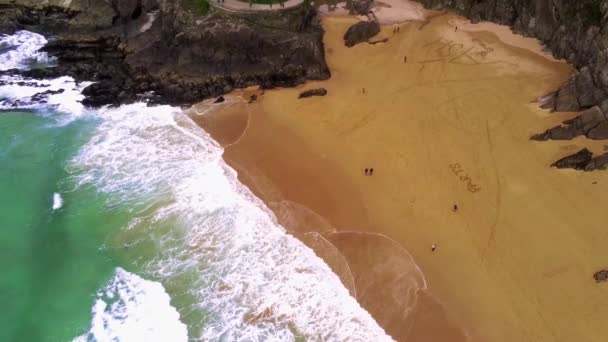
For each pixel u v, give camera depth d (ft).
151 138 145.18
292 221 123.03
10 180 132.77
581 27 157.38
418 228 120.67
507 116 147.54
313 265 113.50
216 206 126.62
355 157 138.21
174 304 106.63
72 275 112.68
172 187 131.44
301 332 101.65
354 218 123.65
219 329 102.06
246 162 138.10
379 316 104.37
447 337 101.09
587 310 103.76
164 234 120.47
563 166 132.67
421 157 137.08
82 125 148.87
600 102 138.92
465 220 121.80
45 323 104.27
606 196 125.39
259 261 114.42
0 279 112.16
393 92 157.38
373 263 113.80
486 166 134.00
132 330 102.17
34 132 146.10
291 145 142.31
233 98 156.56
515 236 117.91
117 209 126.11
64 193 130.11
